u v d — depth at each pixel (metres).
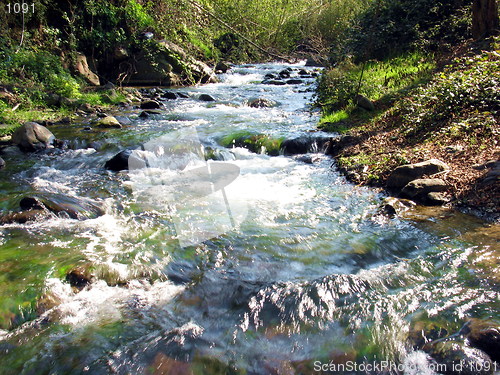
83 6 15.61
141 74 16.69
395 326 3.02
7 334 3.18
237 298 3.53
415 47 12.62
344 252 4.15
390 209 4.95
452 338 2.78
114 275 3.87
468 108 7.00
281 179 6.34
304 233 4.57
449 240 4.15
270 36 7.95
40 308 3.44
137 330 3.19
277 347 2.95
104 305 3.51
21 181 6.64
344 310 3.26
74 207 5.25
